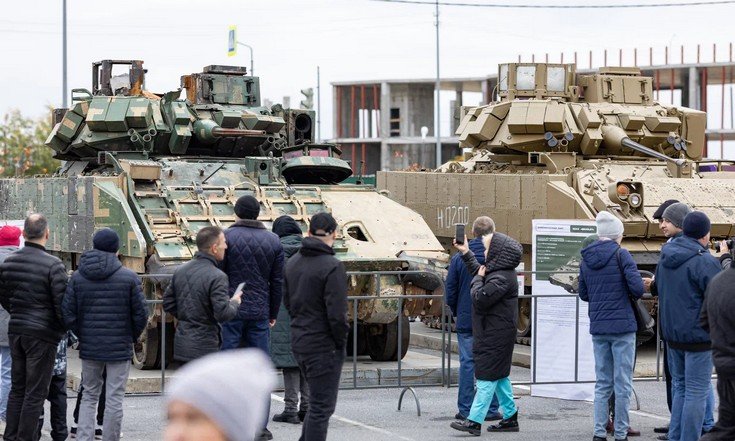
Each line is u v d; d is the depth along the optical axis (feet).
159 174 53.98
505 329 39.14
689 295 35.09
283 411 43.32
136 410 44.86
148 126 59.57
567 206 64.28
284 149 63.36
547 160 69.21
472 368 41.86
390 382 51.26
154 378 48.01
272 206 55.21
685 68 130.62
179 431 10.00
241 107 64.85
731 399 30.50
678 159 67.56
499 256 38.70
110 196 51.78
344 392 50.55
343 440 39.24
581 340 45.75
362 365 54.44
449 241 76.23
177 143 60.18
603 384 38.42
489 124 73.05
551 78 73.92
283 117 65.92
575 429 41.83
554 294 45.91
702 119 75.10
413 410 45.55
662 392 50.31
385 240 55.06
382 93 154.51
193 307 35.17
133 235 50.01
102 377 36.78
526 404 47.67
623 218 61.31
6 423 35.19
